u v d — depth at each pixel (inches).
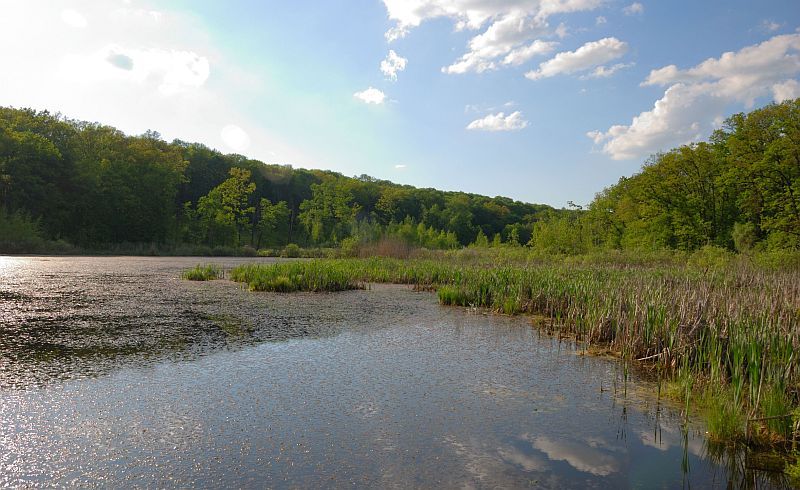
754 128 1067.3
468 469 153.1
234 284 665.6
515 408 210.1
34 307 430.0
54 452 155.7
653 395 230.8
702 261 813.2
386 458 158.9
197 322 380.5
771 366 218.2
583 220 1390.3
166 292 561.0
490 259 1115.3
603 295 403.2
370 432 179.8
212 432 174.9
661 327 296.5
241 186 2123.5
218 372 249.4
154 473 143.3
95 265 958.4
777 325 256.7
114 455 154.6
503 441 175.6
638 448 171.9
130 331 340.2
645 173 1403.8
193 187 2507.4
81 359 266.4
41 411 190.4
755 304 324.2
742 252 880.3
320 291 616.4
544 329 389.1
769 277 547.5
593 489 142.6
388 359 286.7
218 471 145.9
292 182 3053.6
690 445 175.0
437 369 268.1
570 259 1029.8
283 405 204.8
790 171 989.8
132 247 1606.8
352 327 379.9
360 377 248.4
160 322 376.2
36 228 1355.8
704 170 1282.0
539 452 167.3
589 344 334.0
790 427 178.2
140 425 179.3
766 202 1066.1
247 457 155.9
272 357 282.8
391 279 768.9
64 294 516.7
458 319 431.2
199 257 1531.7
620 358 300.8
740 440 178.7
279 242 2586.1
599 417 201.3
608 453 167.5
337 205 2498.8
